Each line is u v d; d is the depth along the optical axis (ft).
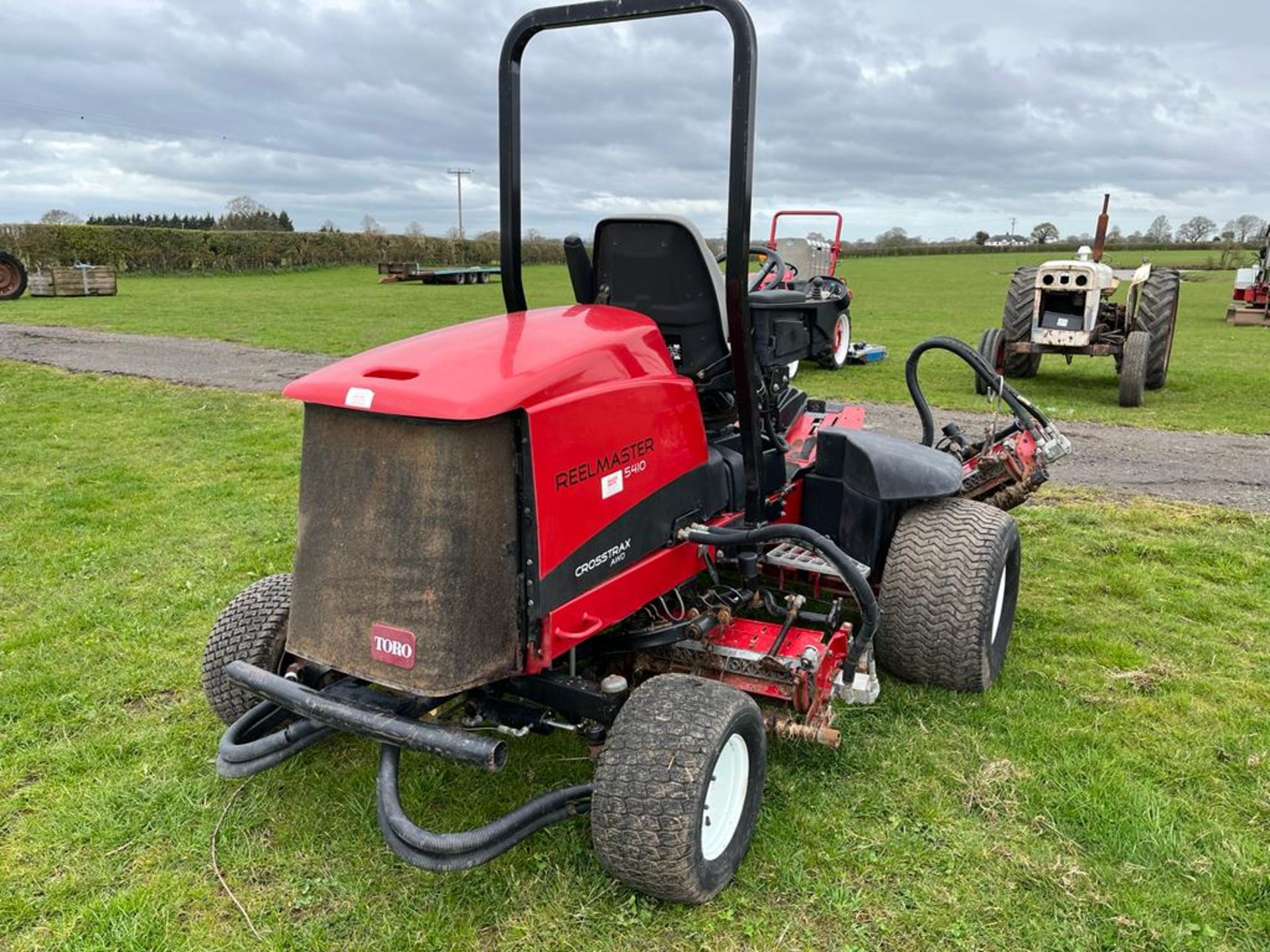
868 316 68.18
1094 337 32.86
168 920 7.84
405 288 103.14
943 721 10.78
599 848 7.55
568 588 7.98
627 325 9.01
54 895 8.13
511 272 10.20
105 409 30.22
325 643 7.88
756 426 9.70
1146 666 12.20
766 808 9.21
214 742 10.55
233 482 21.49
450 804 9.30
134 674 12.10
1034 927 7.68
